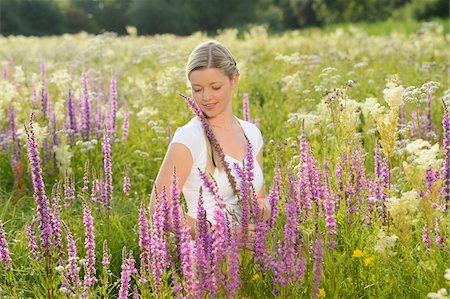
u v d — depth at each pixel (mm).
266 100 10445
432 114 8367
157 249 3574
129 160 7418
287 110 9242
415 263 4070
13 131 7145
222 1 61312
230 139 4102
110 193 5594
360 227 4301
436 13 47281
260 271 3523
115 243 5113
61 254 3904
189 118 8578
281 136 7688
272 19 60906
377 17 50688
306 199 4047
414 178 3684
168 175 3912
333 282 3619
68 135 7457
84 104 7777
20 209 6223
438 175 3996
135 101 10055
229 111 4121
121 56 17547
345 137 4535
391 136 4258
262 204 4113
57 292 4090
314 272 3316
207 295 3314
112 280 4816
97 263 4914
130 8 63188
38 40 28156
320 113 7062
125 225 5664
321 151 6262
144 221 3660
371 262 3824
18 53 19578
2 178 7188
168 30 61156
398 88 4238
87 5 66750
